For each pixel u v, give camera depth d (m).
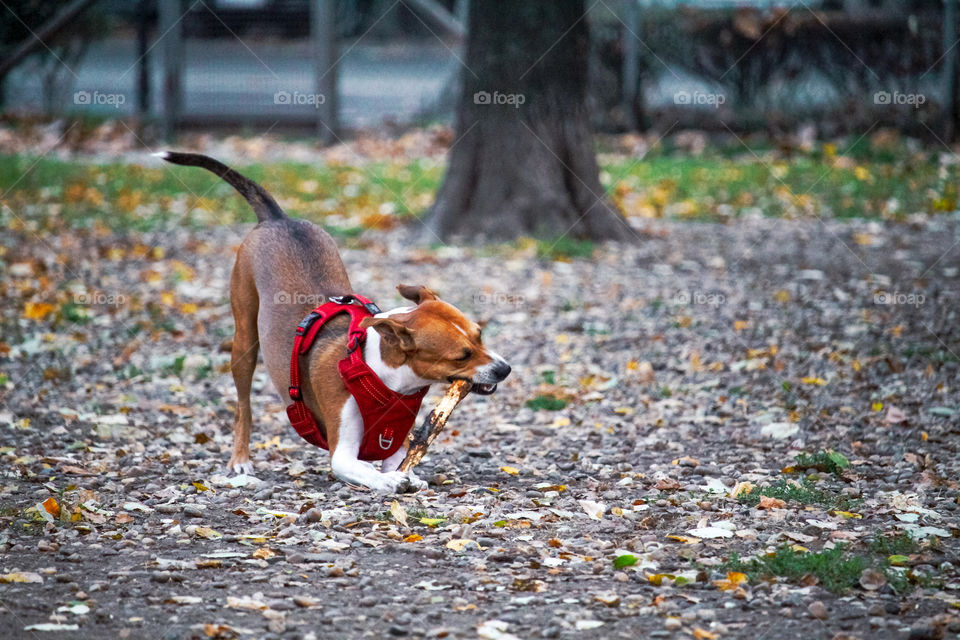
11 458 7.20
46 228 15.20
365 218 15.98
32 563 5.36
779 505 6.37
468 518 6.11
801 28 24.08
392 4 31.52
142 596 4.99
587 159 14.98
